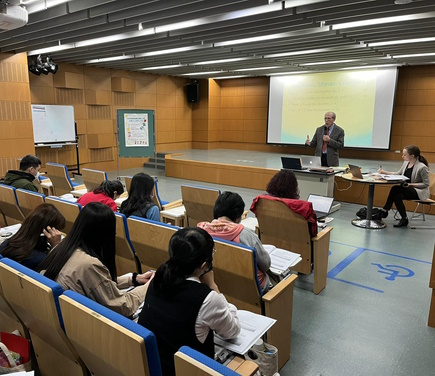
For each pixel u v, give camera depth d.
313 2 4.20
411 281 3.31
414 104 9.46
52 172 5.23
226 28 5.72
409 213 5.75
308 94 10.66
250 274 1.85
